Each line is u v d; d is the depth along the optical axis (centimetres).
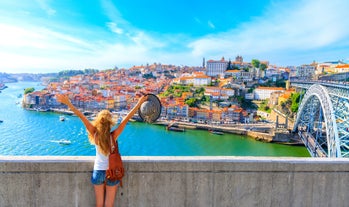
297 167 302
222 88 10900
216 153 5091
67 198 287
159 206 296
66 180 286
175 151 5166
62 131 6331
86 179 287
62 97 257
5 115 8669
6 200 282
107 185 260
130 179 291
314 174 304
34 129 6519
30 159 282
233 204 300
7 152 4612
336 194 306
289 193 304
